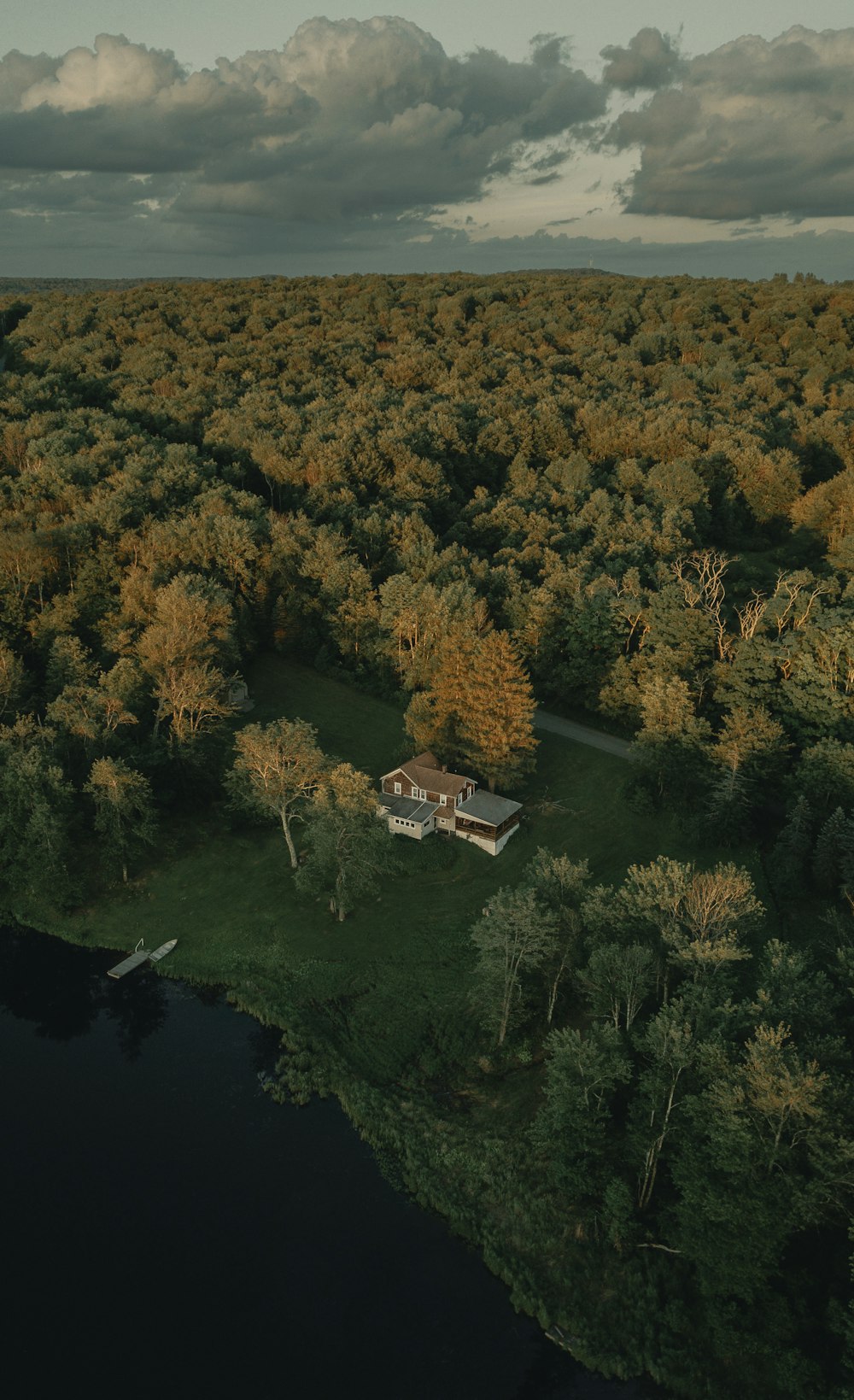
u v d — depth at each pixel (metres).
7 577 95.56
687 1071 43.16
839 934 56.59
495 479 151.62
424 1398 40.06
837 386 189.50
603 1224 45.66
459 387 181.25
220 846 77.81
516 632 98.25
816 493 133.75
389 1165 51.41
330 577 105.19
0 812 70.38
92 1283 44.97
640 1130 44.03
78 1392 40.22
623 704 92.62
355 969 64.06
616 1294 43.28
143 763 77.56
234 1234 47.47
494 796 79.00
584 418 160.62
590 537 119.44
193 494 120.94
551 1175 47.84
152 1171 51.12
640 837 77.19
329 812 65.69
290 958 65.50
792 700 79.88
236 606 102.56
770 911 66.81
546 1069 54.25
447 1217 48.38
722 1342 39.81
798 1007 42.62
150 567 97.75
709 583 104.69
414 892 71.25
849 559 114.12
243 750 73.56
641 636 96.81
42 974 66.44
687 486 130.75
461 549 112.69
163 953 67.44
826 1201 37.34
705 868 72.44
